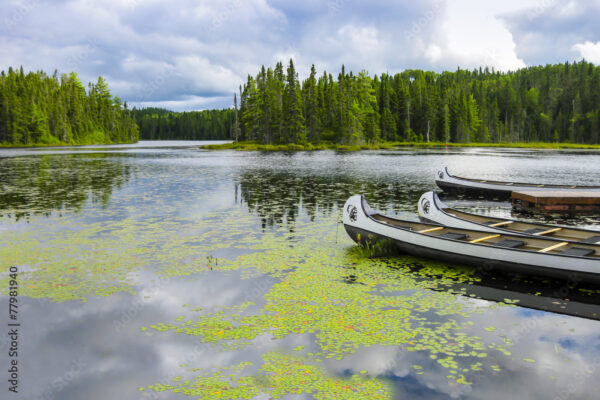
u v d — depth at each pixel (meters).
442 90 109.38
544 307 6.80
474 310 6.68
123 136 128.12
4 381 4.79
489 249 8.22
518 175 30.44
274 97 85.38
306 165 39.25
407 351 5.36
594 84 112.12
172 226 12.87
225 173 30.70
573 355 5.29
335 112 87.94
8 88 97.56
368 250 9.68
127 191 20.72
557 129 110.75
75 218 14.08
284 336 5.77
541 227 10.42
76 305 6.89
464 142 102.75
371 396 4.43
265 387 4.59
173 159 48.38
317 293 7.39
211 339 5.70
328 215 14.66
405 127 103.69
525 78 145.12
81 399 4.45
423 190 21.69
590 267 7.25
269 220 13.80
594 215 16.19
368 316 6.43
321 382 4.68
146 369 5.00
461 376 4.80
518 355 5.28
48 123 102.62
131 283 7.91
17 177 27.38
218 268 8.80
